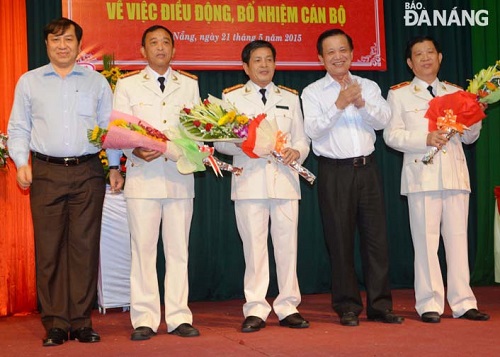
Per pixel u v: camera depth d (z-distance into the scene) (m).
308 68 5.74
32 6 5.28
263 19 5.66
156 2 5.45
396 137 4.14
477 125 4.23
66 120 3.70
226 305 5.36
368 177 4.05
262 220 3.98
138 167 3.78
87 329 3.73
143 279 3.79
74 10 5.29
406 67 6.03
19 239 5.18
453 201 4.17
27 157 3.71
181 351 3.40
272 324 4.16
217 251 5.70
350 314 4.06
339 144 4.02
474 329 3.81
